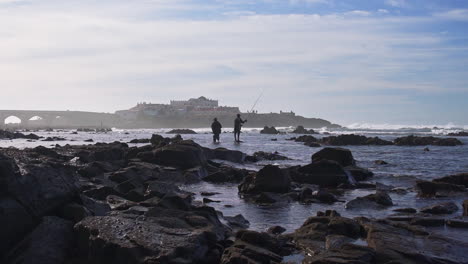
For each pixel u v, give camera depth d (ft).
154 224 27.14
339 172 60.80
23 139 194.39
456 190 50.90
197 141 165.68
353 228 30.73
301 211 41.60
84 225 25.88
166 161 69.41
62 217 28.58
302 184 58.90
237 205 44.70
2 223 25.59
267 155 98.22
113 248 23.61
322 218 32.96
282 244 28.66
